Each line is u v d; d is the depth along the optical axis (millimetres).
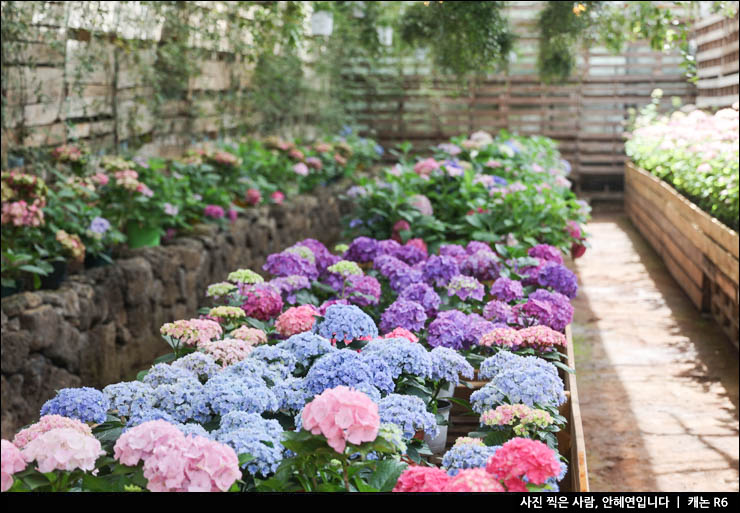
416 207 5188
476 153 7086
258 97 9516
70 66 6043
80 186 5207
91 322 4645
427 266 3535
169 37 7441
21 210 4480
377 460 1844
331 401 1635
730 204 6238
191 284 5785
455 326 2867
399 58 12391
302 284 3449
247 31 9172
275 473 1772
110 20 6492
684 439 4598
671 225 8508
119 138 6695
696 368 5801
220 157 7234
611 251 9961
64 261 4652
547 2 7188
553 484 1822
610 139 12977
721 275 6246
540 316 3123
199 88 8148
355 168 10633
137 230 5930
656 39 7004
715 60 7090
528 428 2115
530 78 12641
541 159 8047
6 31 5160
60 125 5828
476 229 5121
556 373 2348
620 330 6770
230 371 2256
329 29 9109
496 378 2295
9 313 4043
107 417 2168
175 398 2119
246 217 7273
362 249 4094
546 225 5109
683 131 7113
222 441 1837
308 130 11430
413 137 12969
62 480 1654
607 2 7047
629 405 5133
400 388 2422
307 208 8758
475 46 6883
